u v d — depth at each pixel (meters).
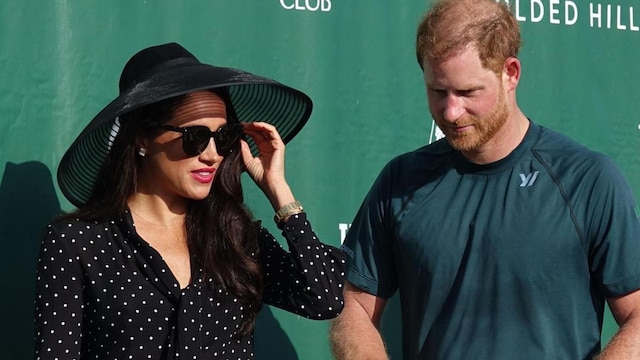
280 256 7.91
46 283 7.05
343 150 10.02
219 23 9.59
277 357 9.76
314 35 9.94
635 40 11.12
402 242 8.32
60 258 7.07
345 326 8.44
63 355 6.95
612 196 7.82
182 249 7.53
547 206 7.91
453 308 8.04
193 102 7.31
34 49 8.96
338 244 9.98
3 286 8.73
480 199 8.12
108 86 9.20
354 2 10.09
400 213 8.39
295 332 9.84
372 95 10.13
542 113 10.74
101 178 7.45
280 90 8.12
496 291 7.93
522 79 10.67
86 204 7.41
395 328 10.34
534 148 8.13
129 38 9.29
